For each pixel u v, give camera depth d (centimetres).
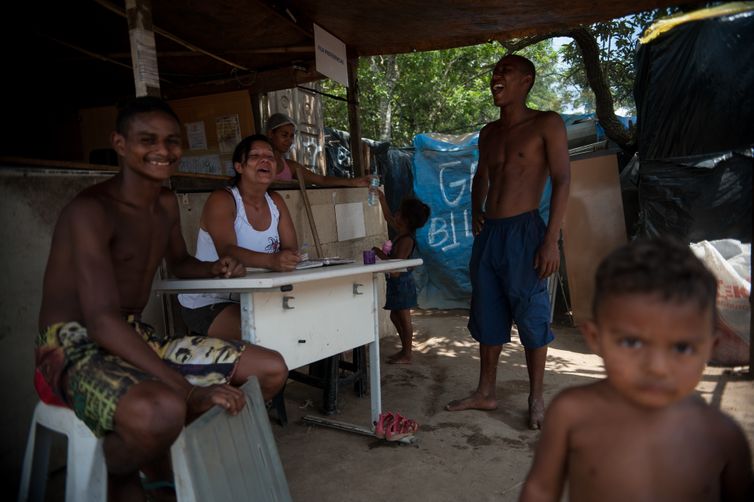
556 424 123
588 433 119
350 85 546
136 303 232
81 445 186
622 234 604
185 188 352
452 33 489
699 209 471
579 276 620
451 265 736
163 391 176
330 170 963
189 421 197
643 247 103
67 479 190
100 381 180
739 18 413
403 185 820
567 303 679
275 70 539
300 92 810
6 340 250
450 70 1402
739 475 116
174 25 434
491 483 274
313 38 461
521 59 350
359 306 311
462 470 287
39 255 262
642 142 498
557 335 595
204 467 171
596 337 107
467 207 727
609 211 609
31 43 471
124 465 181
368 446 318
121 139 214
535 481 128
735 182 455
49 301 204
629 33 678
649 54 475
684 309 94
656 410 113
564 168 338
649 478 114
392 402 394
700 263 100
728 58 429
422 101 1376
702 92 447
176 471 166
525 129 350
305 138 828
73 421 189
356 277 308
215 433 180
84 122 596
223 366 232
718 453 114
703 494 114
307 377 375
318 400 399
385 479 277
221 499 175
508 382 440
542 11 427
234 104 564
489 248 362
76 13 419
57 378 191
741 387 382
